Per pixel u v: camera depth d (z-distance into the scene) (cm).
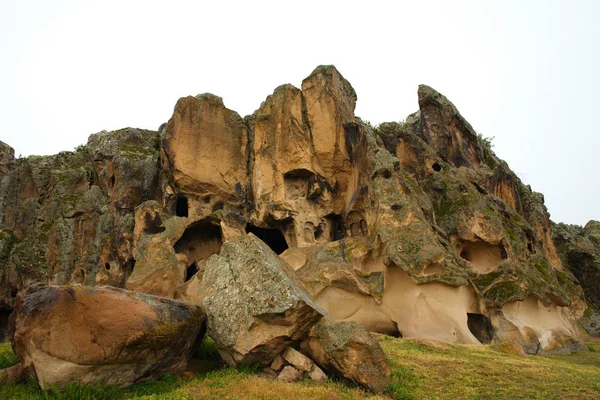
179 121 2638
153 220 2447
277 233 2841
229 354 1159
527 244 2828
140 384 1039
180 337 1088
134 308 1021
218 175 2653
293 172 2566
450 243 2380
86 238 2605
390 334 2059
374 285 2080
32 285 1097
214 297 1228
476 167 3125
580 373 1305
